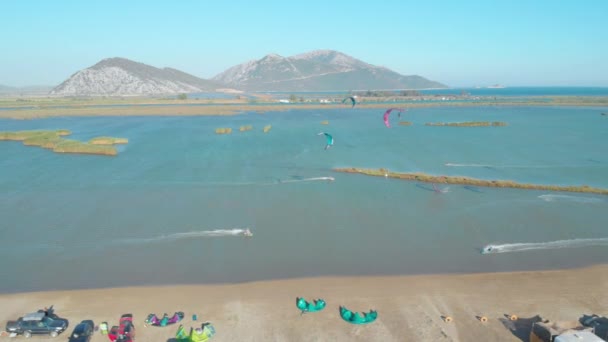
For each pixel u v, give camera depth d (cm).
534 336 2388
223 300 2878
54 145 8256
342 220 4378
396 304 2828
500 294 2952
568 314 2708
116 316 2688
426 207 4788
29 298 2892
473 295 2938
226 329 2553
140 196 5203
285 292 2984
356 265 3384
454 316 2692
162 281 3136
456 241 3859
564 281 3127
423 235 3994
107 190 5459
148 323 2578
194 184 5728
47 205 4866
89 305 2811
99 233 4038
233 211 4638
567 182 5850
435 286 3059
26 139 8869
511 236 3962
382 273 3253
